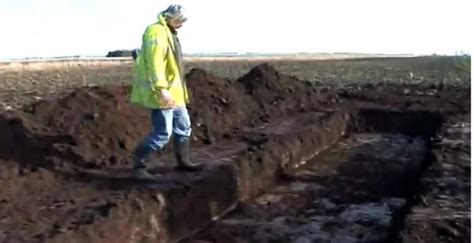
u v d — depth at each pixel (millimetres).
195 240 6820
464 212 6137
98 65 46906
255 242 6738
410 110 13602
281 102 13484
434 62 47000
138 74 6836
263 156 9109
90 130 8523
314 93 15133
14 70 39188
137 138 8914
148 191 6781
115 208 6090
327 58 70750
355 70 35719
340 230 7102
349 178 9430
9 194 6637
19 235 5422
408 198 7961
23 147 8055
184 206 6992
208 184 7465
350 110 13930
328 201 8258
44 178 7156
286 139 10195
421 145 11875
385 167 10078
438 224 5777
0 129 8320
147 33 6637
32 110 8930
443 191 6879
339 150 11539
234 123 11375
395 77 27859
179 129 7473
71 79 28359
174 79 6984
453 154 8586
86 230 5609
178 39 6969
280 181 9242
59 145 8023
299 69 37344
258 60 59562
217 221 7449
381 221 7391
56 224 5734
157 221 6551
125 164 8047
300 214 7715
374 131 13500
